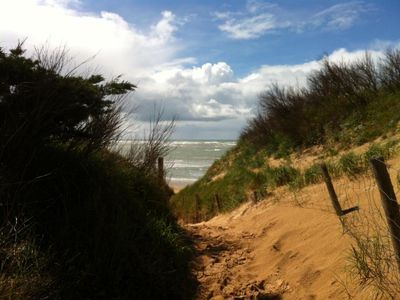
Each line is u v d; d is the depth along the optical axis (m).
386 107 11.31
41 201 4.36
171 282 4.59
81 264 4.07
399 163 6.60
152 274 4.41
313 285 4.47
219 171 16.78
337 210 5.49
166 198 7.18
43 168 4.68
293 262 5.21
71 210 4.53
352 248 4.46
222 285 4.92
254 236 7.02
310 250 5.25
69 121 4.90
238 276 5.19
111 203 4.99
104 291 3.91
